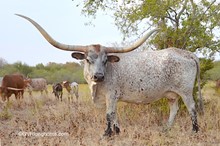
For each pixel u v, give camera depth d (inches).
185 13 452.4
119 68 336.5
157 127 380.8
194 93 443.8
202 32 442.3
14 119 424.8
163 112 422.9
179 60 353.1
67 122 403.2
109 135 330.3
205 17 447.2
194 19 442.0
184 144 307.7
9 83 669.3
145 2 451.2
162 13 441.7
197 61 365.4
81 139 307.7
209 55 454.9
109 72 332.8
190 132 350.0
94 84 327.6
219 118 380.8
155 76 344.8
